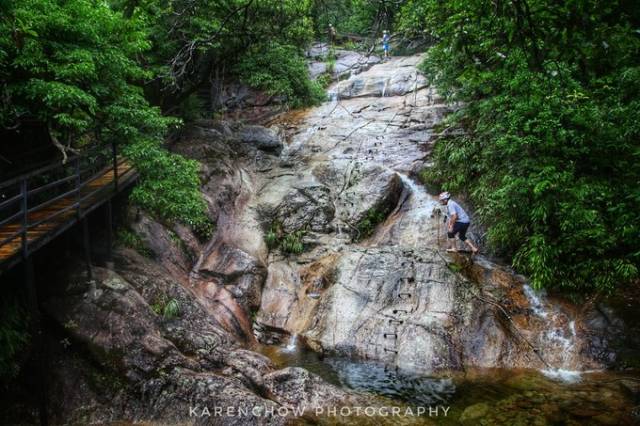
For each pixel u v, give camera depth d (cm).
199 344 746
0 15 608
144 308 762
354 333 865
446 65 1198
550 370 772
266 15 1259
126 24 812
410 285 927
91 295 740
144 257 929
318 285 1009
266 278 1041
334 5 884
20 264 720
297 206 1217
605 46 434
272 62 1870
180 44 1313
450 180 1234
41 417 605
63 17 684
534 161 892
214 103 1855
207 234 1098
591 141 867
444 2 643
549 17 419
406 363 793
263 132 1554
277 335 930
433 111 1569
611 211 849
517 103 920
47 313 714
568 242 891
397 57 2217
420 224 1152
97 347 682
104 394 644
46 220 646
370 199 1223
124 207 984
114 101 806
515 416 623
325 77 2064
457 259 986
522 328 845
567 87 843
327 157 1452
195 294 920
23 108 680
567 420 605
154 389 645
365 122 1628
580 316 852
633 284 877
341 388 725
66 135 811
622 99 826
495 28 479
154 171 852
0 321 639
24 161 830
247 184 1330
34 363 659
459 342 820
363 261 1003
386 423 622
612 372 752
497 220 1036
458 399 689
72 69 668
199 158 1317
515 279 941
